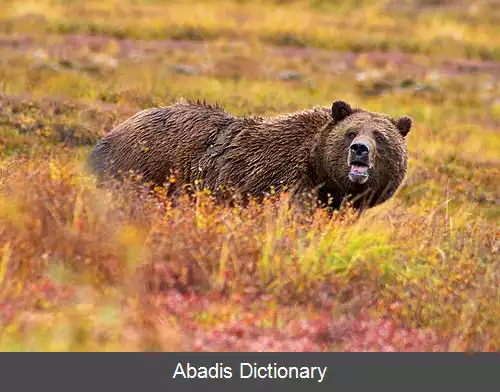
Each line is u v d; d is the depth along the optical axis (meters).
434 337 23.25
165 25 91.88
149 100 50.81
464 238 29.41
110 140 33.31
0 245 24.47
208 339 21.89
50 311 22.52
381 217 30.45
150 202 27.75
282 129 30.92
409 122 30.94
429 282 25.45
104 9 101.38
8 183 27.52
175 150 31.84
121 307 22.81
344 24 107.19
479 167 49.53
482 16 117.75
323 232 26.56
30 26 85.56
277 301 24.42
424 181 43.94
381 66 84.44
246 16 105.81
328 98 64.44
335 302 24.52
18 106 46.47
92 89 52.34
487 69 90.56
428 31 106.38
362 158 28.34
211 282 24.67
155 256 24.77
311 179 30.41
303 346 22.12
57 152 39.59
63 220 25.80
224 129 31.66
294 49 89.38
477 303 24.42
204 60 73.94
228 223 26.27
